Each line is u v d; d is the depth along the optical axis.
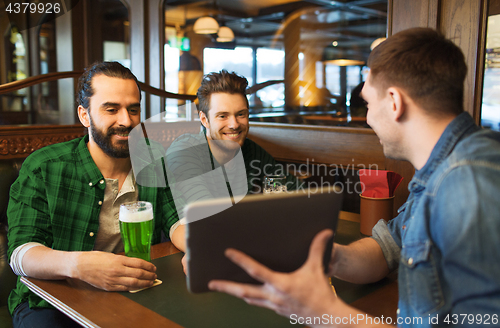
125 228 1.01
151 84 3.27
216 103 1.53
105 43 3.85
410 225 0.71
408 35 0.73
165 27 3.17
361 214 1.36
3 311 1.35
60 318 1.12
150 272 0.94
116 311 0.82
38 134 1.78
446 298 0.64
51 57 4.46
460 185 0.61
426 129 0.72
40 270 0.98
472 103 1.77
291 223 0.62
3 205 1.49
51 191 1.20
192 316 0.80
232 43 3.76
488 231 0.57
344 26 3.43
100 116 1.17
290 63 3.70
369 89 0.78
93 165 1.24
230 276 0.61
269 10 3.83
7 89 1.81
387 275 1.03
